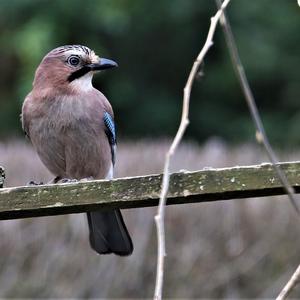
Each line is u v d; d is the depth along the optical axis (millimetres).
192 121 22391
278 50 22219
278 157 13953
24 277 12211
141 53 22906
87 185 6496
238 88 22406
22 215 6645
